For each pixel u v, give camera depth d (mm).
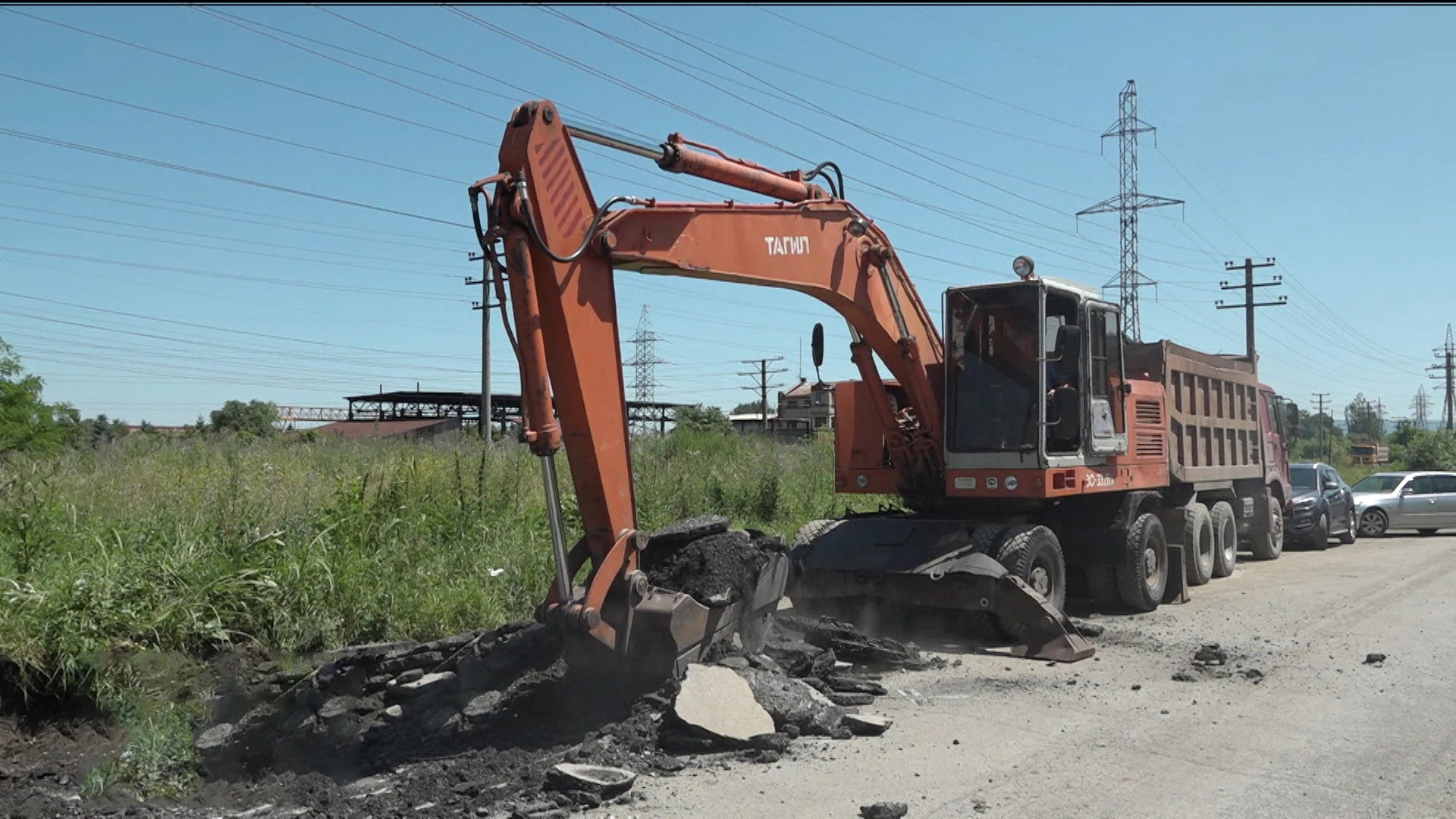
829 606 10531
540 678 7418
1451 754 6441
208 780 6203
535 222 6188
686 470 18250
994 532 9953
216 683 7648
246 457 16875
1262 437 16969
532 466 15867
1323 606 12086
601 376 6633
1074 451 10477
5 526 8820
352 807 5574
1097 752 6469
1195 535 13523
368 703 7234
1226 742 6684
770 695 6902
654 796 5641
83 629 7230
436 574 10172
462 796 5668
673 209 7254
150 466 14672
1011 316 10391
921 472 10922
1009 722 7141
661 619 6703
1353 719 7219
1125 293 42031
